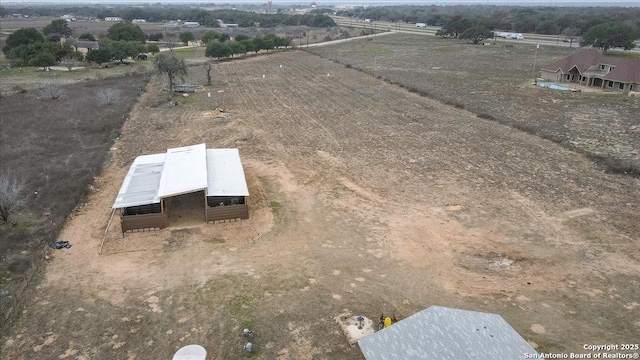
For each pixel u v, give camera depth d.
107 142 41.28
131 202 25.14
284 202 29.20
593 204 28.38
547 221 26.41
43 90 57.81
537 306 19.58
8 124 46.28
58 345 17.62
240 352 17.31
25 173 33.69
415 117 49.34
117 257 23.31
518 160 35.97
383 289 20.83
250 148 39.50
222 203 27.33
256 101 58.06
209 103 57.06
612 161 34.66
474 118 48.88
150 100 58.84
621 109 51.69
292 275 21.84
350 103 56.25
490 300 20.02
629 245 23.83
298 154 37.97
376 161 36.16
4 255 23.27
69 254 23.55
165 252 23.78
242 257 23.34
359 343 15.16
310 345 17.61
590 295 20.16
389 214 27.58
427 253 23.56
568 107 53.03
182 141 41.72
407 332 15.31
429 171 34.00
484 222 26.45
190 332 18.33
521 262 22.66
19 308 19.58
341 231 25.72
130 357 17.11
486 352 14.43
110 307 19.73
